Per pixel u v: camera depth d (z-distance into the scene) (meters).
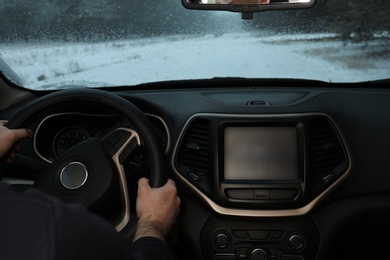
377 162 1.86
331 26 14.66
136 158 1.66
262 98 1.96
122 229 1.42
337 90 2.10
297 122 1.78
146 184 1.23
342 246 1.98
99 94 1.49
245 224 1.82
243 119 1.80
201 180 1.82
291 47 11.48
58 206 0.58
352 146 1.88
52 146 1.84
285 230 1.81
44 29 14.73
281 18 15.11
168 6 16.89
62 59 7.41
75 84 2.28
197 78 2.20
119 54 9.25
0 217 0.55
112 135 1.47
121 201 1.43
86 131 1.88
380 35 13.98
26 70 2.24
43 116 1.53
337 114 1.91
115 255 0.62
